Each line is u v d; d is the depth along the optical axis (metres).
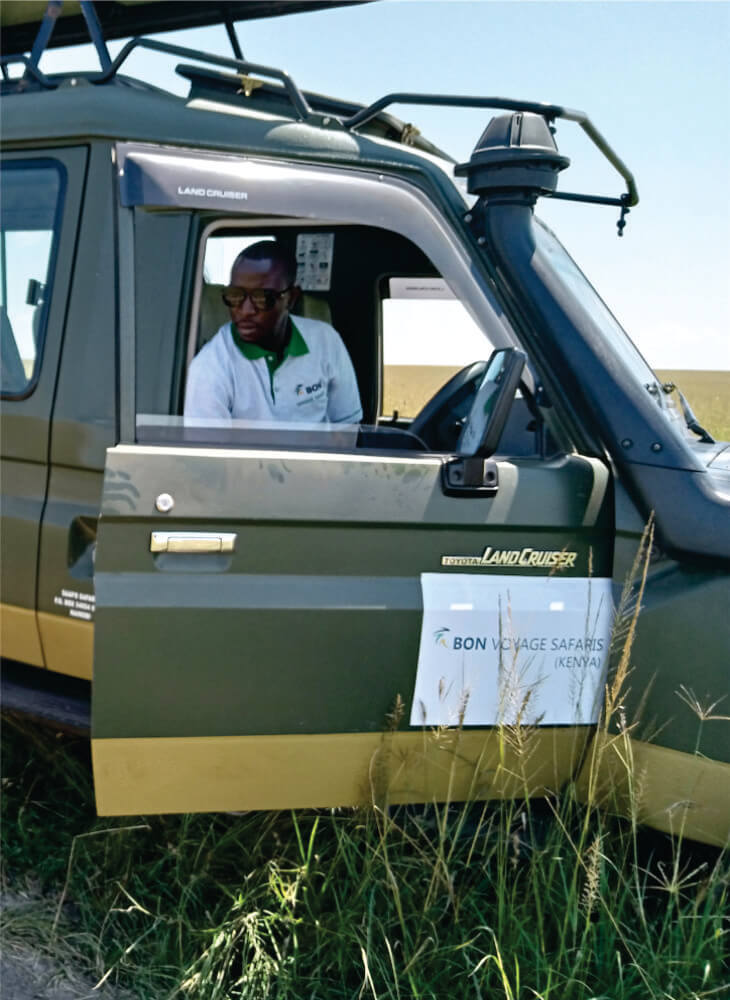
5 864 2.96
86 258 2.82
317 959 2.55
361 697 2.45
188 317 2.71
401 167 2.71
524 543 2.51
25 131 2.85
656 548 2.52
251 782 2.49
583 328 2.61
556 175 2.64
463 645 2.48
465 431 2.53
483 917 2.55
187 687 2.38
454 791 2.58
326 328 2.95
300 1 3.34
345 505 2.41
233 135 2.66
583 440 2.61
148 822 3.04
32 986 2.54
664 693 2.48
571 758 2.59
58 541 2.94
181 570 2.37
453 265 2.71
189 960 2.59
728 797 2.45
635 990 2.36
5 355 3.00
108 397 2.81
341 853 2.69
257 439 2.75
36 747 3.42
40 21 3.85
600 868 2.46
